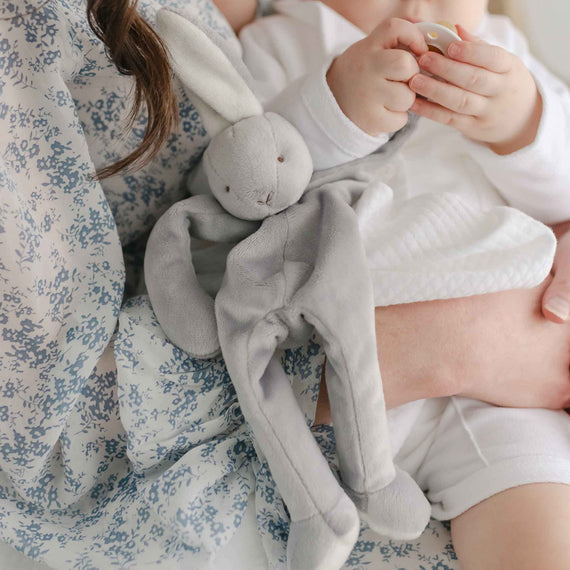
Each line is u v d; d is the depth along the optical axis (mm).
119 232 841
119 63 660
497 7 1165
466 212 803
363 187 814
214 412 765
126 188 813
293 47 957
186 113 797
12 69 656
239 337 680
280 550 716
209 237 769
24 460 743
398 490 700
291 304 679
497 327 786
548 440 789
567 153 863
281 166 713
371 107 771
